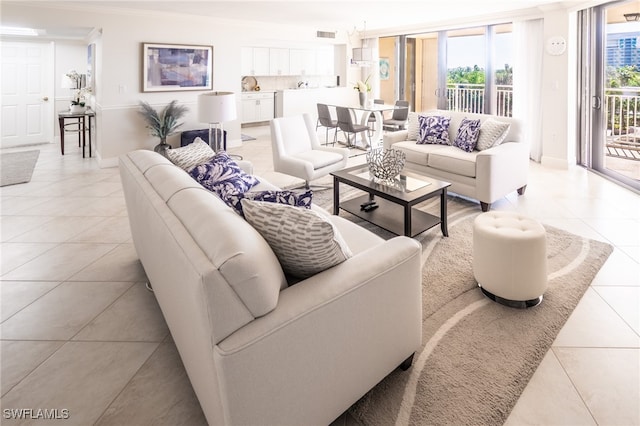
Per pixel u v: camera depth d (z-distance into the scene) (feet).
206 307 3.72
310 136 15.69
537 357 6.01
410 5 18.83
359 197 12.83
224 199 8.23
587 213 12.35
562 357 6.07
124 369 5.96
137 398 5.40
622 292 7.81
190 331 4.47
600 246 9.77
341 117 22.41
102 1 17.62
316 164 13.79
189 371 5.07
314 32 27.66
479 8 19.29
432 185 10.61
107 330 6.91
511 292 7.20
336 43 29.45
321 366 4.43
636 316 7.04
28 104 26.23
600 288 7.98
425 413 5.03
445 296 7.78
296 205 5.72
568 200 13.65
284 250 4.78
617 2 15.57
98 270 9.14
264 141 26.78
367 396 5.35
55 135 27.61
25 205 13.84
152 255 6.24
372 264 4.96
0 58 24.86
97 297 8.00
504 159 12.67
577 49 17.70
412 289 5.48
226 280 3.77
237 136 24.79
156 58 20.71
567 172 17.56
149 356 6.25
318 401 4.49
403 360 5.63
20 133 26.14
